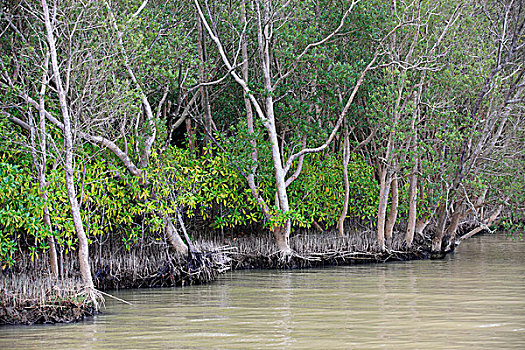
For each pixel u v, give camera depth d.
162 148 23.03
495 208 30.42
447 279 22.12
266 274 24.05
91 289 16.83
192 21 28.39
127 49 20.69
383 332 13.84
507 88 28.19
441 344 12.68
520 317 15.40
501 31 28.42
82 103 17.92
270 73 27.64
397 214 30.59
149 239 23.42
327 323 14.90
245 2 27.47
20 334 14.27
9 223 17.69
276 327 14.53
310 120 28.72
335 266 26.36
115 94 18.77
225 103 29.22
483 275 23.06
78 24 19.42
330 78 25.91
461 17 27.33
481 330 13.97
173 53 23.70
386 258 27.73
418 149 27.31
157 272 21.41
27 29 21.48
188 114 28.11
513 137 27.52
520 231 43.69
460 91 26.95
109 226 23.75
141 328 14.73
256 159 26.59
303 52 25.42
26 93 18.83
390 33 25.41
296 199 27.95
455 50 26.55
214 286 21.23
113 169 21.34
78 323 15.45
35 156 17.75
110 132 21.98
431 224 33.84
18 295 15.83
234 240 27.41
